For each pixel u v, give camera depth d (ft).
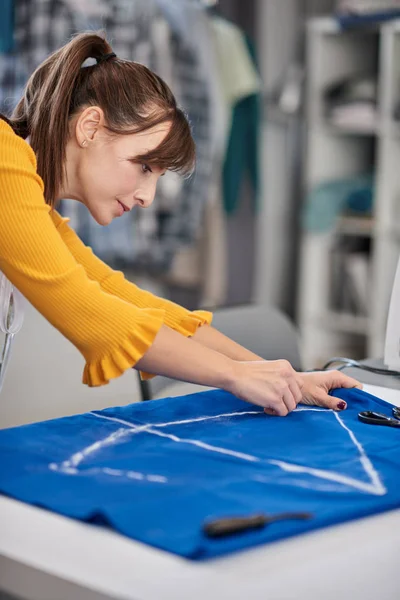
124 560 3.00
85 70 4.62
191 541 3.05
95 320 4.19
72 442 4.10
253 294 14.55
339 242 14.66
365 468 3.83
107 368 4.25
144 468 3.75
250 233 14.33
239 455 3.95
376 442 4.18
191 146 4.75
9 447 4.01
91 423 4.42
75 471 3.72
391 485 3.65
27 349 7.04
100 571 2.92
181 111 4.69
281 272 15.42
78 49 4.55
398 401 5.22
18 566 3.01
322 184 14.20
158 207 12.16
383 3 13.53
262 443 4.12
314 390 4.85
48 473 3.69
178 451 3.98
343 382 5.06
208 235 13.29
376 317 13.88
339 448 4.08
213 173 13.09
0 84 10.87
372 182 14.17
